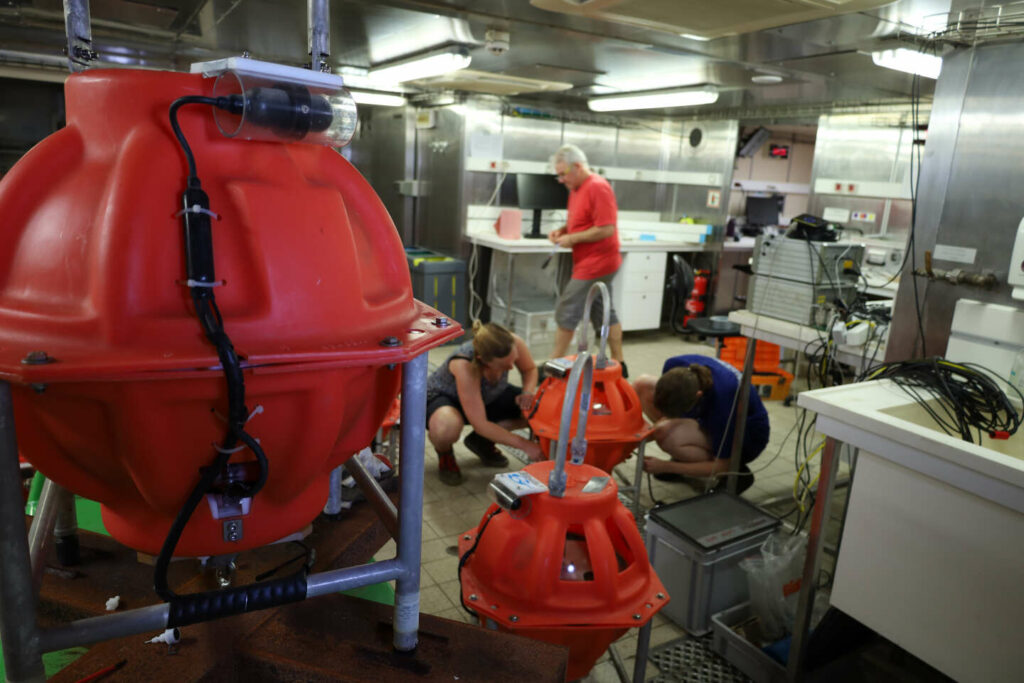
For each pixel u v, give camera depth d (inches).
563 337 176.6
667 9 85.7
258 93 24.5
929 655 60.0
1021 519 52.3
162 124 25.1
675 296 180.4
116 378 21.8
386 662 33.6
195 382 23.4
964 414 68.4
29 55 161.9
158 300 24.0
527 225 248.4
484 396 122.0
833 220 232.8
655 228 253.0
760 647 77.4
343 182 30.5
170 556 25.1
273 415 25.4
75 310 23.9
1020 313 76.9
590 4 85.2
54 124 185.2
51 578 41.4
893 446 61.0
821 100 203.9
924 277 88.7
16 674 25.3
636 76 168.9
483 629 36.9
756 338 111.0
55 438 25.3
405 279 32.5
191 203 23.8
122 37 145.3
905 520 61.1
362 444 31.5
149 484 25.0
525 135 236.5
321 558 43.8
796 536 88.1
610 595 52.8
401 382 31.5
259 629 35.3
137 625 26.2
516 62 156.6
